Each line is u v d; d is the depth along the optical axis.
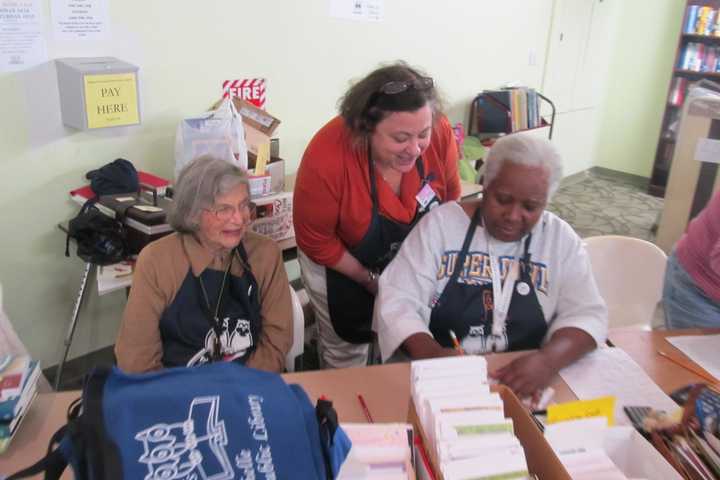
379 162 1.68
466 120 4.16
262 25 2.63
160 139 2.41
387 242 1.82
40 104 2.03
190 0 2.34
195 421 0.67
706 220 1.73
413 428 0.93
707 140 3.46
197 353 1.50
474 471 0.79
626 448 1.01
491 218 1.39
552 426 0.98
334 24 2.95
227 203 1.41
